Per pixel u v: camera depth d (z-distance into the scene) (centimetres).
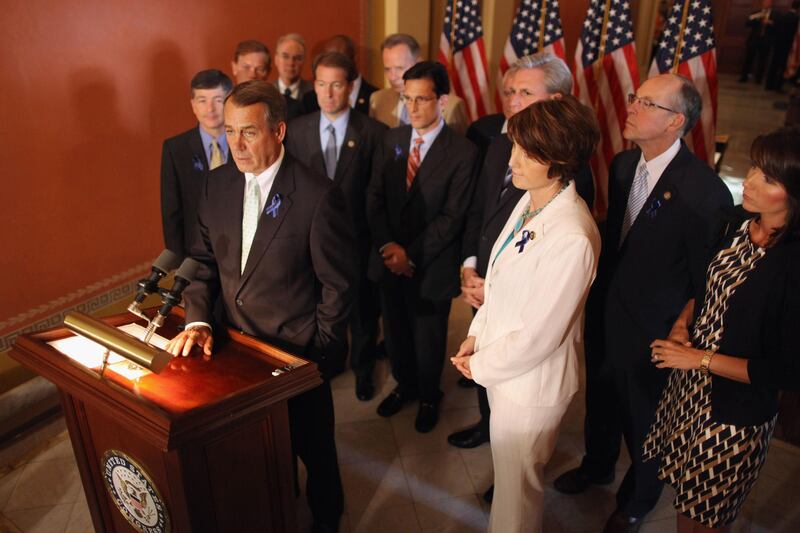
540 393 192
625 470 296
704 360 183
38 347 186
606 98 407
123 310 378
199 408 154
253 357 190
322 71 309
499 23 569
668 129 220
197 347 195
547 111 174
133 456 173
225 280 221
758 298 172
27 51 301
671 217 219
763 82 1410
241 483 176
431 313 306
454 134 295
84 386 170
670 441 203
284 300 217
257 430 175
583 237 174
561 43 414
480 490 282
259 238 210
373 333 348
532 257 182
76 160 334
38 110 311
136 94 359
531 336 181
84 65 328
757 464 188
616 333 236
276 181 209
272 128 201
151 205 383
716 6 1573
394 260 298
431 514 269
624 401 242
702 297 198
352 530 260
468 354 219
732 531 257
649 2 856
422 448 309
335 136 326
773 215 169
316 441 236
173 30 372
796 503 273
